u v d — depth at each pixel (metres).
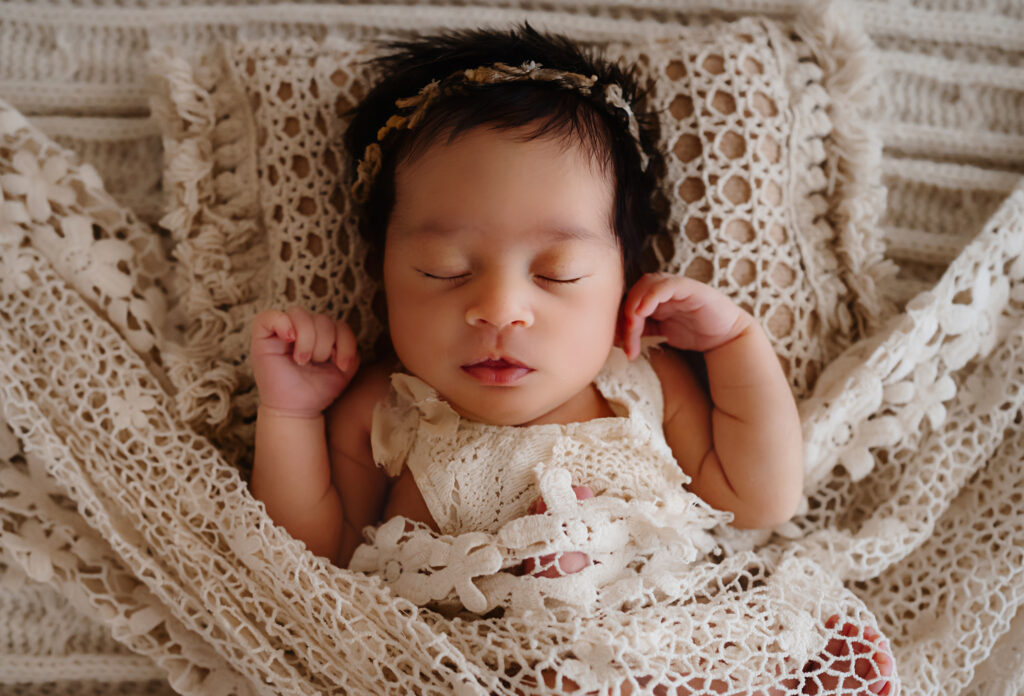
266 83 1.09
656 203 1.09
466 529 0.93
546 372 0.91
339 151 1.09
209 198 1.11
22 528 1.00
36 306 1.02
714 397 1.02
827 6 1.12
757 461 0.99
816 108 1.12
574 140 0.91
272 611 0.94
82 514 0.96
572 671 0.83
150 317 1.07
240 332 1.09
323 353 0.97
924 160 1.24
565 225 0.90
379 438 1.00
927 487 1.04
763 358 0.99
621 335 1.04
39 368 1.01
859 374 1.02
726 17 1.23
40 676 1.06
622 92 0.99
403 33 1.21
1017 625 1.02
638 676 0.84
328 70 1.09
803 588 0.94
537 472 0.92
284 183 1.08
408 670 0.88
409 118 0.95
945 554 1.04
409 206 0.93
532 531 0.88
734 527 1.04
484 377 0.91
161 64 1.11
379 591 0.90
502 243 0.89
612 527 0.91
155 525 0.97
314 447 1.00
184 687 0.97
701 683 0.87
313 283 1.08
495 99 0.92
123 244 1.07
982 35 1.23
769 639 0.88
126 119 1.21
